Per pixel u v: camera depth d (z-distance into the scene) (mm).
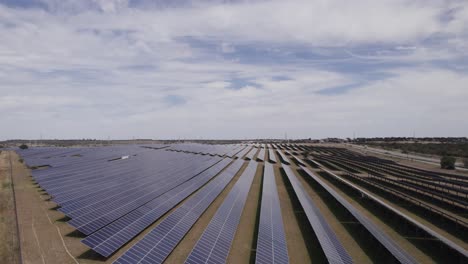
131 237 28344
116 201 38688
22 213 38094
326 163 105375
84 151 131500
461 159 115812
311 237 33375
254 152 156875
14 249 26922
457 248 27328
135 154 116562
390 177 76188
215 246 26578
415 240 33531
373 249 30844
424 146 169875
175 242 27531
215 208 43000
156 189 47406
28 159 93125
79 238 29828
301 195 46344
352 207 40344
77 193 42438
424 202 50625
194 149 149375
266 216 35031
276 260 24734
